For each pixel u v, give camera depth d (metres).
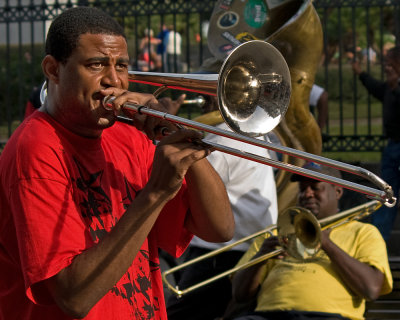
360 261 4.03
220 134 1.99
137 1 6.96
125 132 2.30
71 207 1.93
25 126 2.00
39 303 1.88
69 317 1.95
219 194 2.20
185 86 2.17
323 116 6.78
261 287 4.22
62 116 2.02
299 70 4.46
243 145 4.11
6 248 1.98
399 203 5.74
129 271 2.08
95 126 2.01
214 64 4.56
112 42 1.99
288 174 4.59
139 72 2.26
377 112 11.68
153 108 2.02
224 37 4.57
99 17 2.00
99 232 2.02
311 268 4.07
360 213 4.12
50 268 1.83
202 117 4.24
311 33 4.41
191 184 2.17
